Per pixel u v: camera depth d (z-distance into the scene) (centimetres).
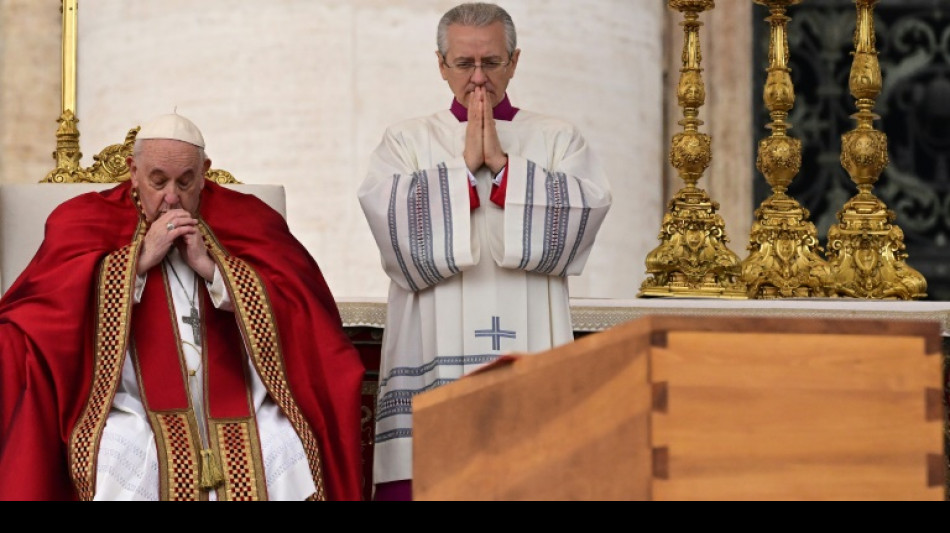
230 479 1958
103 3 3506
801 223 2709
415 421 1217
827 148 4234
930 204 4275
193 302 2067
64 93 3450
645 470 998
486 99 1994
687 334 1004
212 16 3419
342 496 2016
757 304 2384
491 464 1130
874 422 1023
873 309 2331
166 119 2080
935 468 1030
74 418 1958
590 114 3500
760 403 1008
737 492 997
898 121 4281
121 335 1991
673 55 3916
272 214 2189
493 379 1134
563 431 1064
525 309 2012
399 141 2073
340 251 3388
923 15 4275
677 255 2667
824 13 4247
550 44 3462
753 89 4050
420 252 1977
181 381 2019
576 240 1995
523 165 1989
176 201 2058
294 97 3394
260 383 2069
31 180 3759
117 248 2088
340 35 3403
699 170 2695
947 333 2253
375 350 2389
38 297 1992
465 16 2012
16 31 3775
